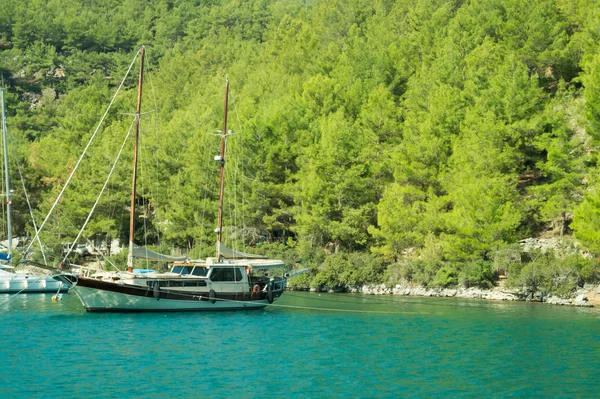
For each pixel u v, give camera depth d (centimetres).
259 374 2944
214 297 4866
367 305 5428
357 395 2642
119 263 7600
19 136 14112
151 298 4659
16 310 4884
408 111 8019
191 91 13975
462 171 6275
